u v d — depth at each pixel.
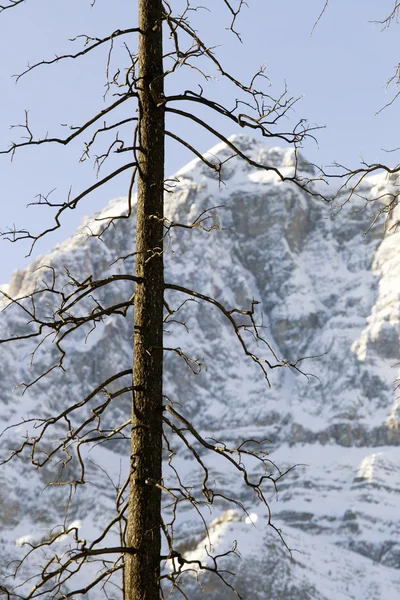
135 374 17.52
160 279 17.91
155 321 17.66
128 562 16.81
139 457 17.19
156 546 16.92
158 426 17.39
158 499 17.16
